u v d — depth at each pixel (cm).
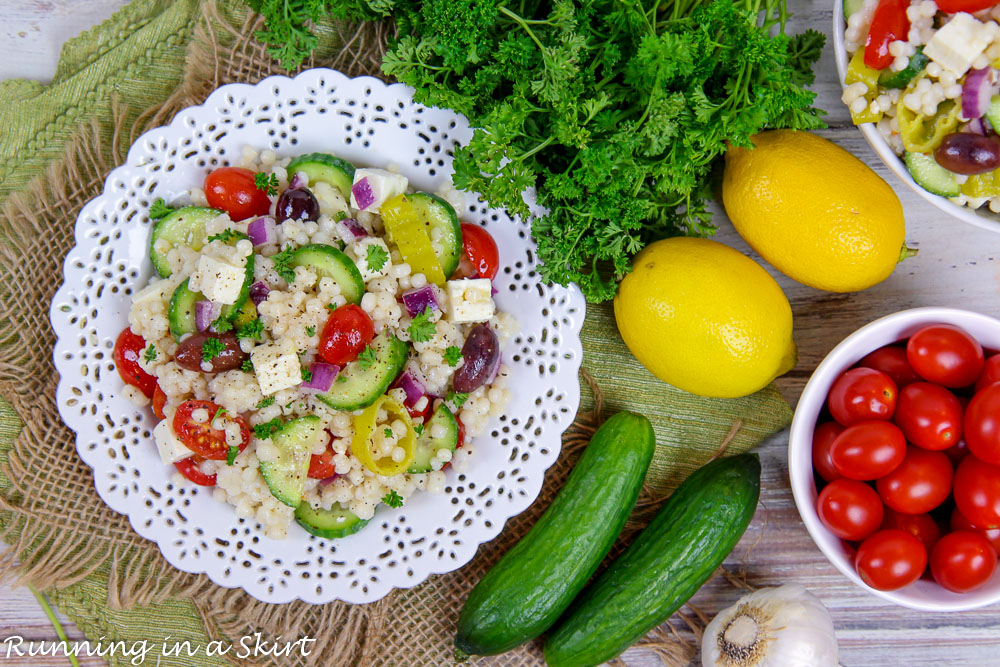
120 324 52
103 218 51
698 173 52
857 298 56
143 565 55
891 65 48
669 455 56
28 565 54
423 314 50
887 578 49
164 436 51
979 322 51
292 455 50
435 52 47
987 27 45
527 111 46
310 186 51
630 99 48
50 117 55
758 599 54
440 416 51
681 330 49
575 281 51
